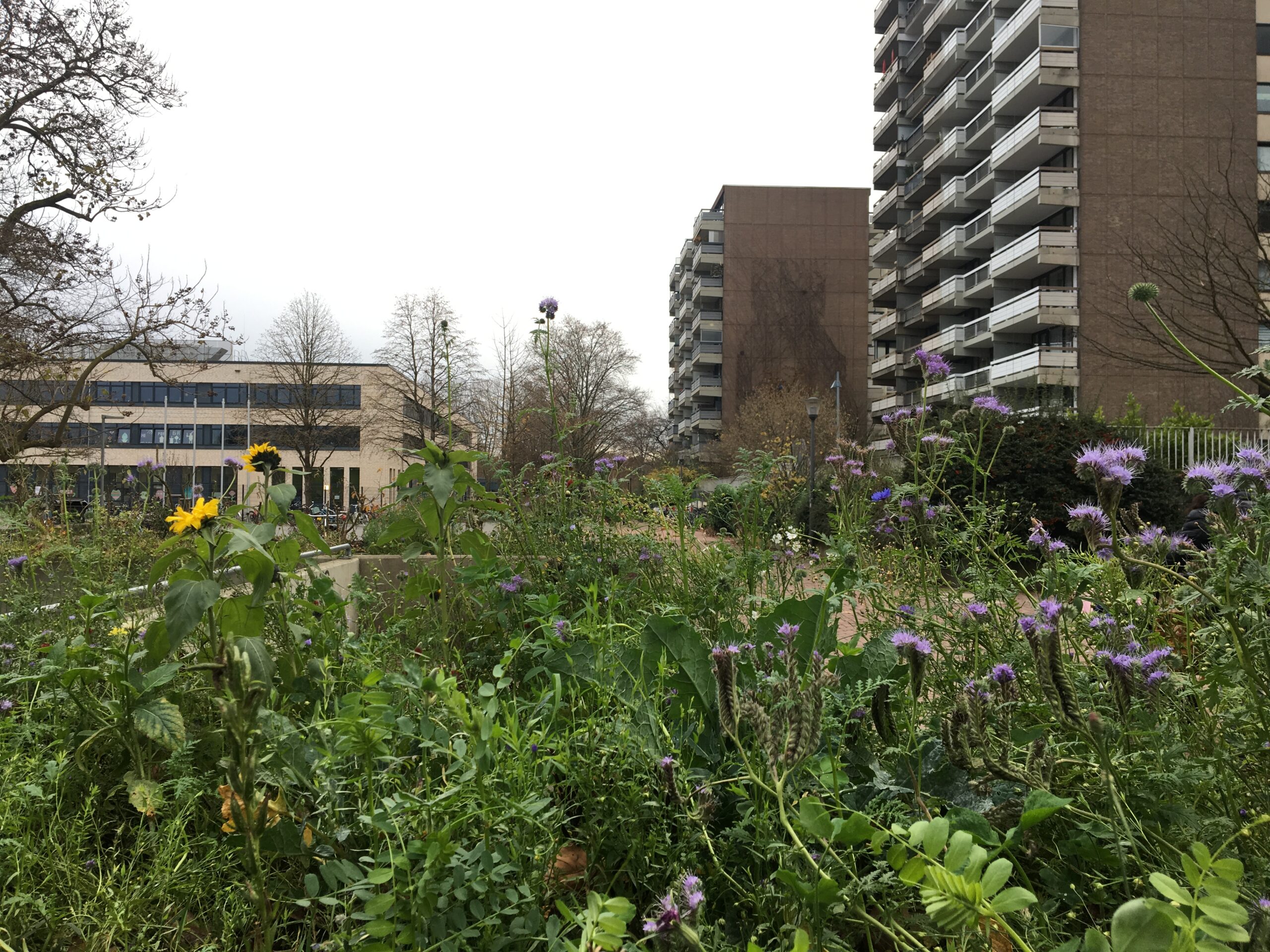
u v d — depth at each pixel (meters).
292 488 2.53
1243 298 17.06
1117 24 34.22
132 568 3.21
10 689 2.21
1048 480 11.74
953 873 1.01
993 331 38.66
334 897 1.40
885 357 54.84
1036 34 36.91
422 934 1.25
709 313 75.69
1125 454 2.21
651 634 2.26
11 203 17.55
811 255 68.62
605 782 1.71
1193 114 34.09
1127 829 1.31
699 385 76.44
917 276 49.22
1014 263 36.50
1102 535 2.34
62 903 1.50
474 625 3.24
